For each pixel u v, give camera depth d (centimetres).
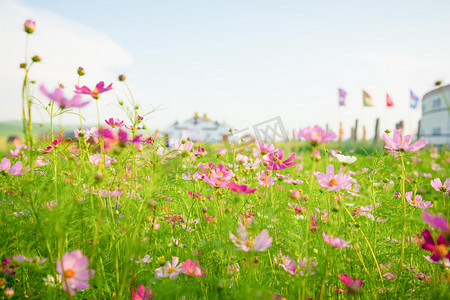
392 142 150
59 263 102
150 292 128
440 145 1923
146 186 158
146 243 156
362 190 243
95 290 134
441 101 1900
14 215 142
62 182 140
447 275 111
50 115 142
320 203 194
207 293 150
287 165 189
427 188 313
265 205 186
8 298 122
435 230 144
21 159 196
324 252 147
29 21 126
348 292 153
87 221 137
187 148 192
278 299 137
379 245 187
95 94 140
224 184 168
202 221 204
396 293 151
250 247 126
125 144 136
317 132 126
